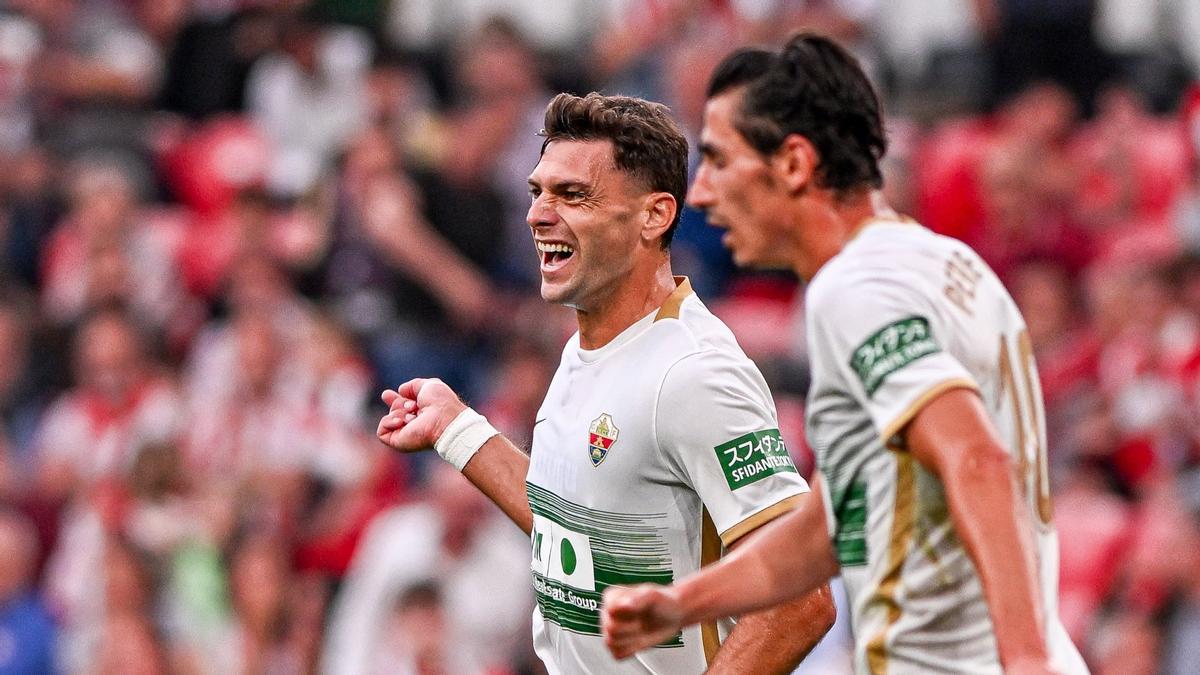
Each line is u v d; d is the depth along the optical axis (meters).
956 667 10.67
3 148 39.81
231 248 35.28
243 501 30.19
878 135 11.14
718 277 34.91
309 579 29.45
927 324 10.41
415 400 15.00
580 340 13.90
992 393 10.70
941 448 9.94
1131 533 28.22
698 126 37.09
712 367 13.04
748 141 11.07
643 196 13.41
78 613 29.28
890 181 35.28
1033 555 9.70
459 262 35.22
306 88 38.97
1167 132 37.53
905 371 10.20
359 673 27.56
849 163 11.02
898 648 10.84
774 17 38.66
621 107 13.48
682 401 12.95
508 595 28.06
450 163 36.97
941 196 35.97
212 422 32.12
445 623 27.50
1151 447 29.92
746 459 12.85
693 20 39.38
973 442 9.88
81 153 39.03
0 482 32.28
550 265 13.48
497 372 32.56
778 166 11.03
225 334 33.69
